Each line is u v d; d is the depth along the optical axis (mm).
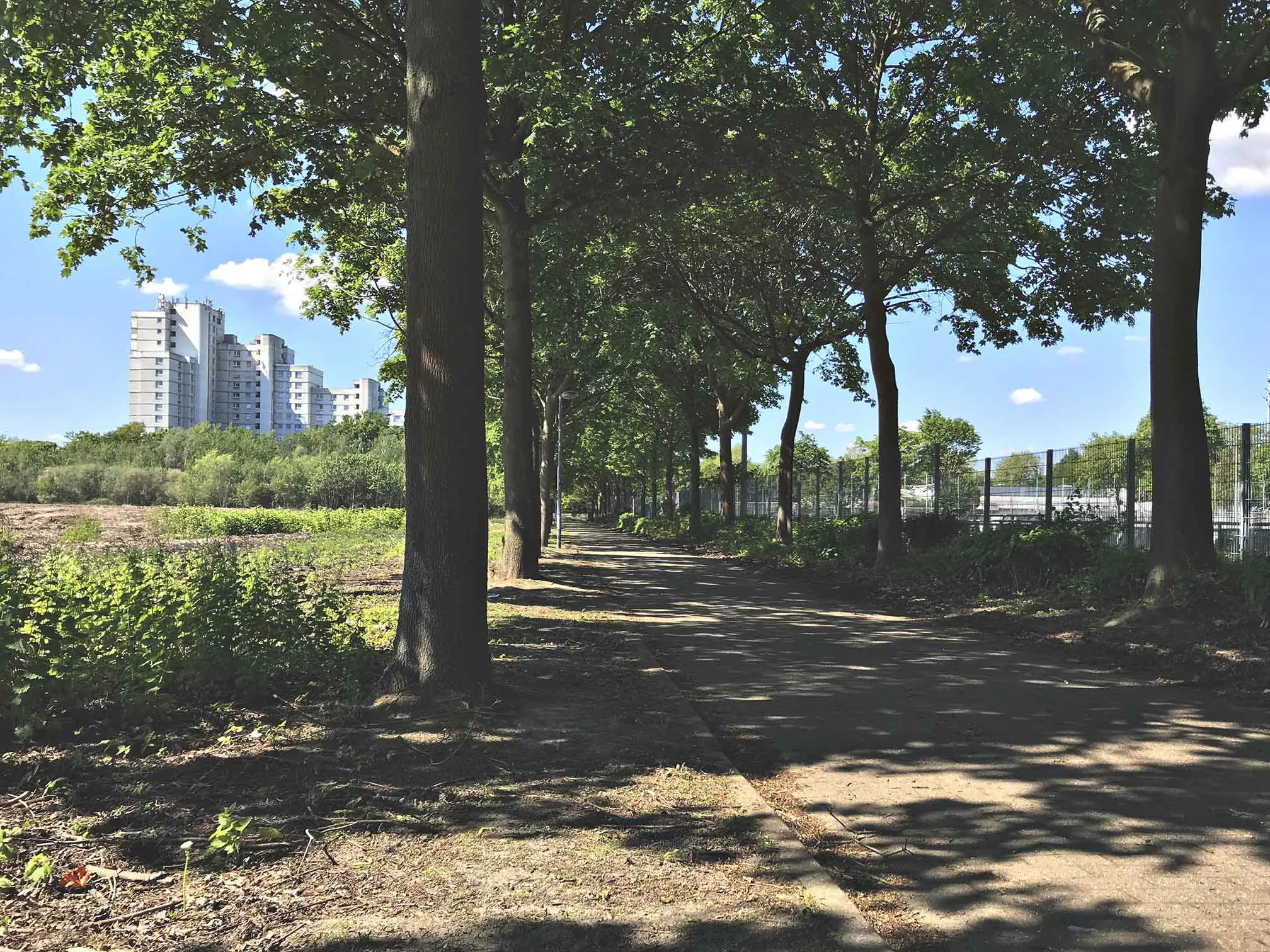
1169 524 11102
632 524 58781
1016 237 18375
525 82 12211
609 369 30594
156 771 4840
